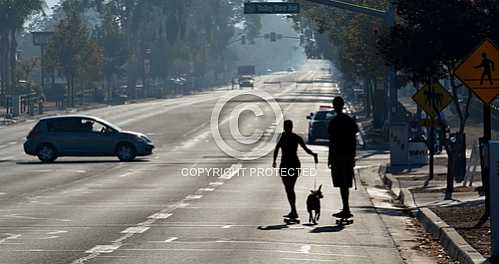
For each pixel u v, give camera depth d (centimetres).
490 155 2783
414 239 3566
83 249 3183
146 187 5831
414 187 5988
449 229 3434
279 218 4147
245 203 4819
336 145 4012
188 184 6041
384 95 12219
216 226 3841
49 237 3503
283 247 3234
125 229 3744
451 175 5412
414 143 7819
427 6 5372
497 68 3997
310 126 10738
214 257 2998
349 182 4016
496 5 5347
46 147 8231
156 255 3042
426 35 5375
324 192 5484
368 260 2970
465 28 5294
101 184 6072
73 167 7638
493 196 2766
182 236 3519
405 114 11575
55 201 4975
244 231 3672
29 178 6600
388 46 5594
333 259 2981
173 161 8250
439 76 5841
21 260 2948
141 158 8644
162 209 4528
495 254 2748
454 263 2948
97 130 8275
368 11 8194
